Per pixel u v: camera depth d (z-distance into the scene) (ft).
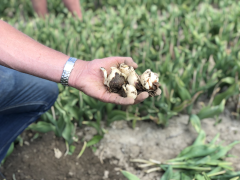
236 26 9.13
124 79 4.01
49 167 5.25
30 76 4.28
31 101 4.42
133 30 9.14
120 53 7.88
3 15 12.21
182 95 6.01
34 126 5.55
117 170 5.23
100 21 10.52
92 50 7.50
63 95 6.04
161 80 6.13
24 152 5.51
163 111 5.99
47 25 9.39
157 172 5.13
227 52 8.04
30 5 12.17
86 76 3.72
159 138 5.89
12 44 3.43
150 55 7.54
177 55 7.10
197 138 5.32
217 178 4.71
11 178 5.05
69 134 5.42
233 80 6.34
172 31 8.80
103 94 3.79
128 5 11.39
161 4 12.06
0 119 4.45
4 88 3.95
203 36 8.56
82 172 5.18
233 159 5.27
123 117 5.74
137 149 5.65
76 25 9.41
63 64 3.62
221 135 5.89
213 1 12.94
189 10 10.55
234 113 6.21
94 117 6.30
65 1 10.25
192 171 4.88
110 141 5.85
